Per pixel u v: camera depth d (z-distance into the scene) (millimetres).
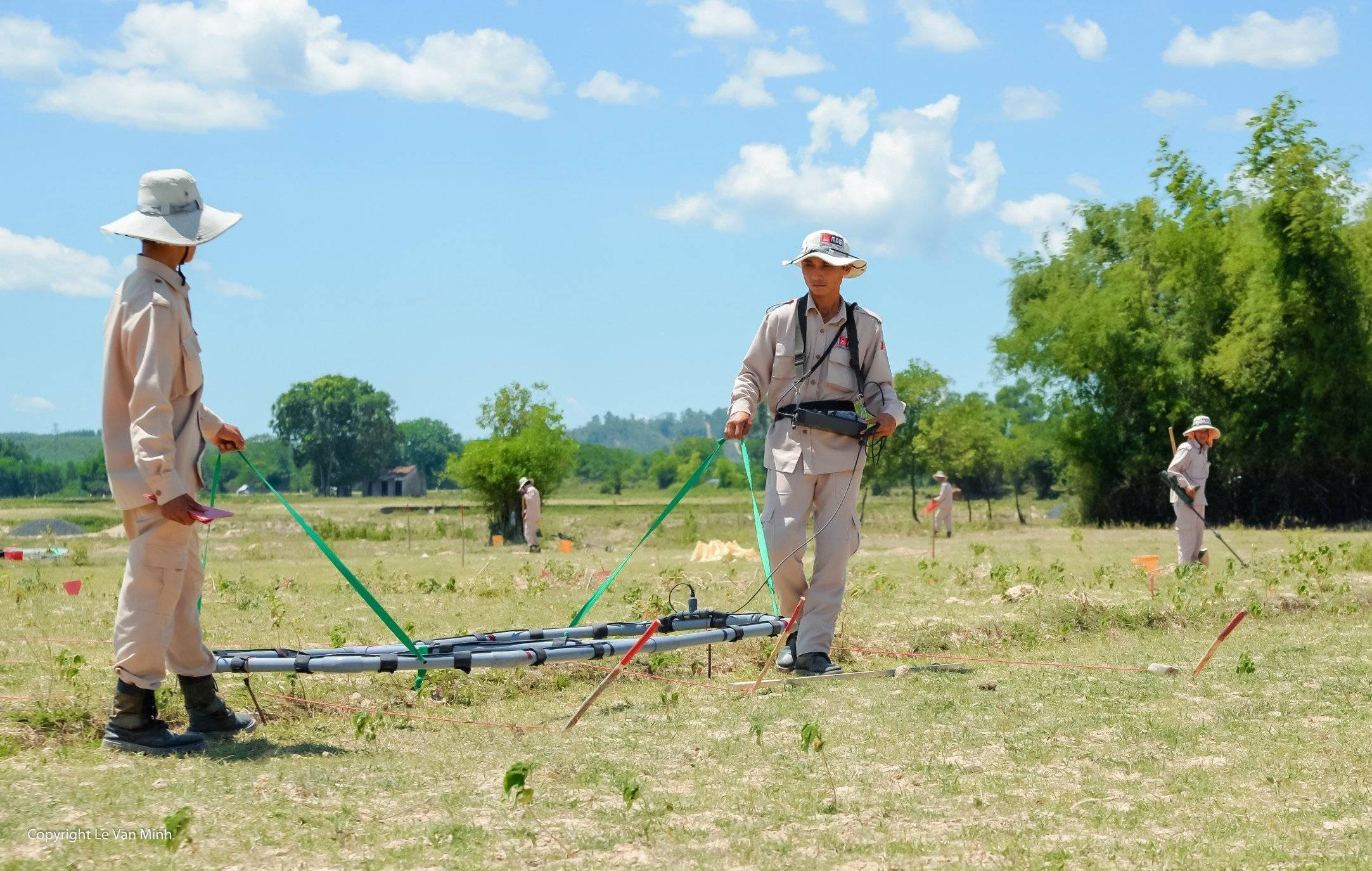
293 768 4762
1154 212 39188
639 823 4039
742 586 12758
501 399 38375
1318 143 33125
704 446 140750
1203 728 5645
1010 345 39312
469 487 38062
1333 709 6109
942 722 5793
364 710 6273
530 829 3941
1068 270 41312
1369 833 3990
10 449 140750
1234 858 3721
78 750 5102
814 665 7367
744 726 5707
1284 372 33219
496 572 15789
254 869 3488
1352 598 11359
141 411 4879
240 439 5867
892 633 8750
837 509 7508
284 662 5641
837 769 4852
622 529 38938
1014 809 4297
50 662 6914
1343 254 31766
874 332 7633
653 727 5703
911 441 50938
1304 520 34125
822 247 7383
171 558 5020
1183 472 14391
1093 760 5035
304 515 51312
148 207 5086
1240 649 8320
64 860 3484
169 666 5402
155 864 3482
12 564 20344
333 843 3754
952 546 23469
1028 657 8266
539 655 6117
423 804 4230
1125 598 10742
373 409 125625
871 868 3602
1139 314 37125
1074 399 38375
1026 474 84250
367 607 10531
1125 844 3861
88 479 134125
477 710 6484
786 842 3848
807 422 7430
